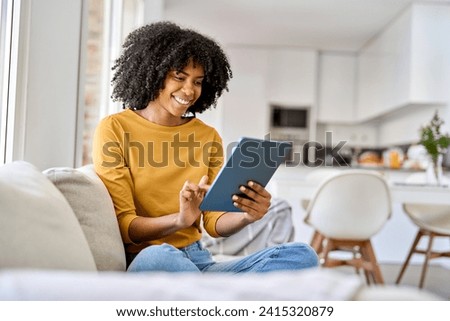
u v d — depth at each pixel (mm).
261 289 492
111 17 4020
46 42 2068
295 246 1636
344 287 490
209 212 1883
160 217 1633
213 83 1996
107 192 1633
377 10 6082
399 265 5301
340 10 6145
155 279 516
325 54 8227
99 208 1485
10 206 945
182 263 1400
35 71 2035
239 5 6148
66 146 2154
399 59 6137
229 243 2809
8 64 1948
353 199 3471
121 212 1668
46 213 1014
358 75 8133
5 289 482
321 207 3504
